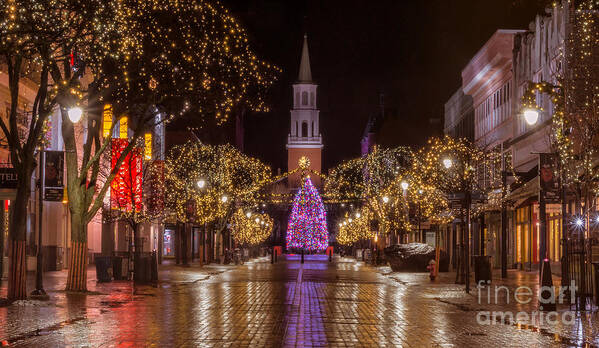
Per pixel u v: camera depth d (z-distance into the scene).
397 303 23.06
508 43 48.66
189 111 26.78
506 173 39.16
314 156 157.75
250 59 26.20
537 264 43.53
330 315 18.89
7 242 33.19
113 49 22.50
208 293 26.58
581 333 15.09
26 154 21.30
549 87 23.45
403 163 63.06
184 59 25.27
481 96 57.16
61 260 41.75
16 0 16.58
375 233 65.06
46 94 21.83
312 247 105.31
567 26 35.03
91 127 25.80
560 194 24.42
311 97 159.38
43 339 13.53
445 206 44.19
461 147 45.69
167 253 79.19
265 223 101.75
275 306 21.38
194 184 55.81
